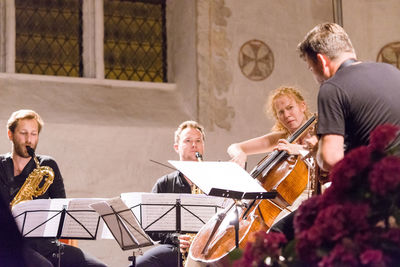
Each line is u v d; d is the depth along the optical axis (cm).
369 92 499
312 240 394
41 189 866
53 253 814
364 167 401
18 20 1327
